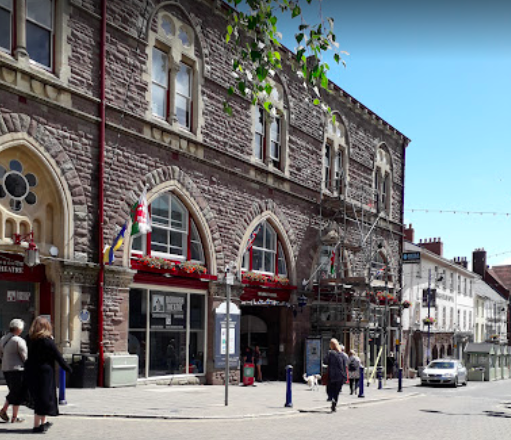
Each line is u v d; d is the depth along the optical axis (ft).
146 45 58.34
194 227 64.59
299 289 81.51
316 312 85.51
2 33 46.32
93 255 51.75
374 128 104.83
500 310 225.97
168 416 38.88
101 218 52.24
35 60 48.88
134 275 56.08
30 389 29.58
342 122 94.84
